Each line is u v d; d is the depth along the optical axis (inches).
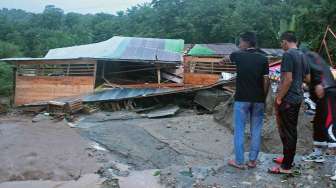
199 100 530.6
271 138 281.0
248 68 202.8
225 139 324.5
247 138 287.6
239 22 1337.4
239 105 206.5
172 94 559.2
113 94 565.6
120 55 621.6
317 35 554.3
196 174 207.3
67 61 623.5
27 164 235.8
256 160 222.8
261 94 205.6
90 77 614.2
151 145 309.9
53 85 631.2
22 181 212.7
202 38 1461.6
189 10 1524.4
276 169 201.0
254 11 1360.7
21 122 426.6
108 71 645.3
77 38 1753.2
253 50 207.8
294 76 189.9
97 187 200.2
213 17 1440.7
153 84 589.3
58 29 1945.1
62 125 375.9
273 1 1481.3
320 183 189.6
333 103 199.0
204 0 1525.6
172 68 629.3
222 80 527.8
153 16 1717.5
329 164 212.7
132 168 244.5
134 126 383.9
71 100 571.5
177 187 192.7
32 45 1588.3
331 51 418.6
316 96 202.5
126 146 302.8
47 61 631.2
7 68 1045.2
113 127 380.8
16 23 1867.6
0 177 216.7
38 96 637.9
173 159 272.8
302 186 187.3
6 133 323.6
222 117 382.6
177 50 692.7
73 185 204.2
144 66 649.6
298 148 260.5
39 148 273.9
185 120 404.8
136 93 560.1
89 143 304.3
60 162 241.1
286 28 629.9
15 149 269.4
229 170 209.2
